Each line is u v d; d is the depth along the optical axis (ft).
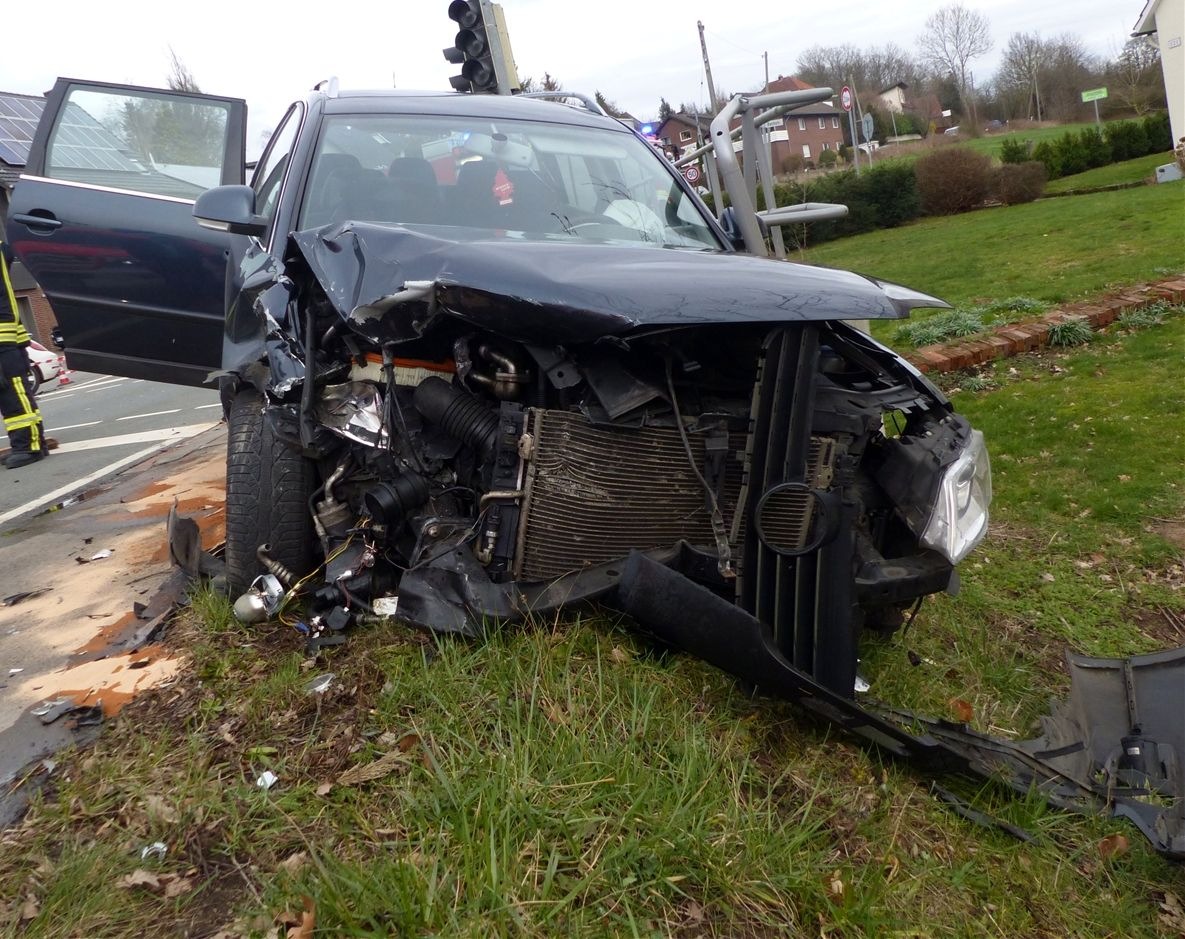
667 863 7.33
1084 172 90.48
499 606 9.13
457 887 6.87
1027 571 15.49
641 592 8.71
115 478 23.20
